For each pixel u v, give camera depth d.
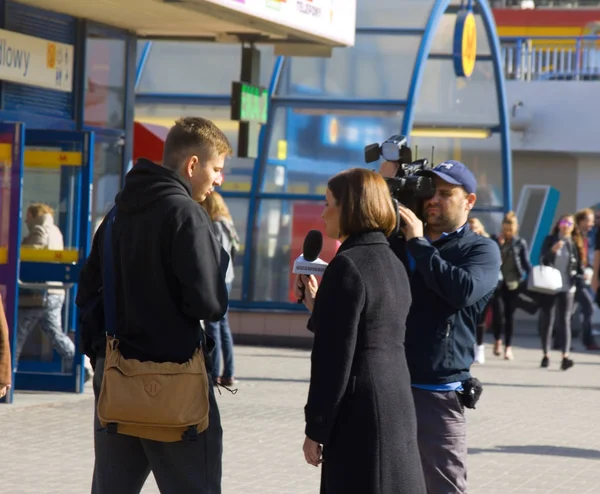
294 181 27.83
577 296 29.17
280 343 26.97
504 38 41.16
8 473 12.47
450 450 8.67
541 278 23.77
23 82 17.23
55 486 11.94
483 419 17.33
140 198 7.64
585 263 29.02
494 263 8.79
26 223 17.61
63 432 14.88
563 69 40.91
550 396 20.09
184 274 7.48
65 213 17.50
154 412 7.52
